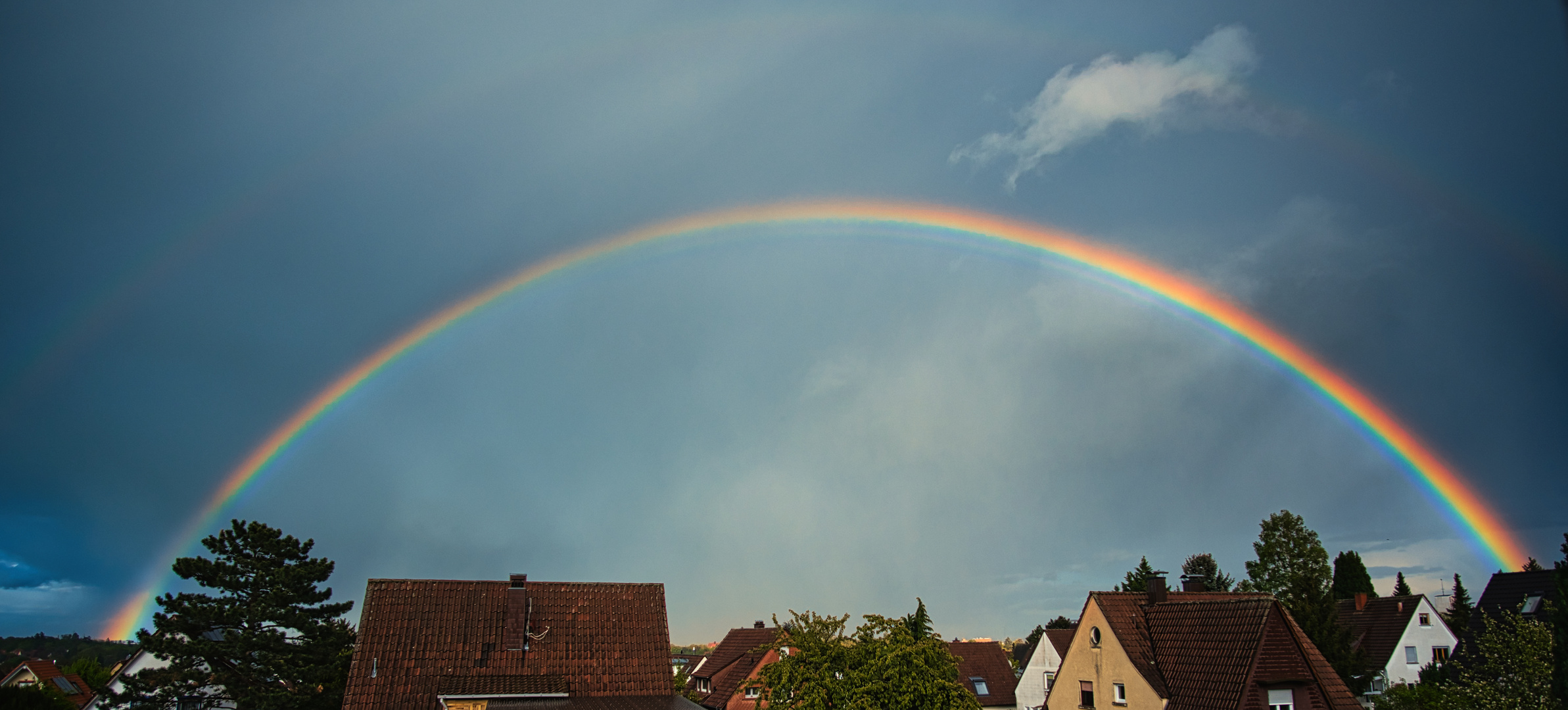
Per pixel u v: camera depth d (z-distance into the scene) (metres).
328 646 52.34
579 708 40.72
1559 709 36.12
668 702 42.91
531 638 45.94
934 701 29.56
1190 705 38.56
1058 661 60.88
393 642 43.41
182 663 49.34
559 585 49.34
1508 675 40.69
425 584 46.59
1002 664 83.88
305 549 53.84
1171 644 42.09
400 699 41.09
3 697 24.06
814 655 30.92
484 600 46.94
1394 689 49.25
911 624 46.84
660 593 50.38
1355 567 90.12
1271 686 36.94
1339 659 56.84
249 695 49.88
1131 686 42.00
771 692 31.86
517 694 41.44
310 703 51.19
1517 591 62.81
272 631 51.34
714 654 82.62
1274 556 80.56
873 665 30.05
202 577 51.56
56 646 110.94
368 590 45.34
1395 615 70.38
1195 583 54.72
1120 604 45.94
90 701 69.38
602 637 47.19
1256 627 37.97
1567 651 35.94
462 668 43.34
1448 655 68.62
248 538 52.75
